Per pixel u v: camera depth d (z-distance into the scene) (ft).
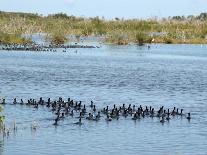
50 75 200.54
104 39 419.54
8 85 170.91
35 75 199.11
